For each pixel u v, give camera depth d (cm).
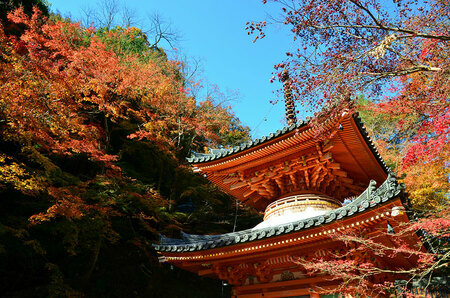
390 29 610
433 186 1334
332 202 1108
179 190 2384
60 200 1309
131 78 2089
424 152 755
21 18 1922
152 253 2048
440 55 684
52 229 1548
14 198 1739
